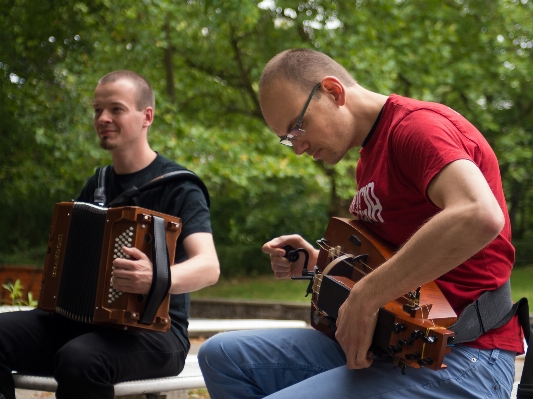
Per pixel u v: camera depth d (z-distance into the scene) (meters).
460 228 1.82
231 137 11.01
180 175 3.15
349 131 2.34
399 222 2.25
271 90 2.34
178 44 12.28
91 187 3.34
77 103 9.55
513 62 14.03
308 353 2.50
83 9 10.01
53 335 3.05
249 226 15.75
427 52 12.73
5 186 9.98
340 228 2.46
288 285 13.16
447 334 1.89
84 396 2.69
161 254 2.77
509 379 2.19
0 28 9.06
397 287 1.93
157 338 2.94
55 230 3.02
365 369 2.17
